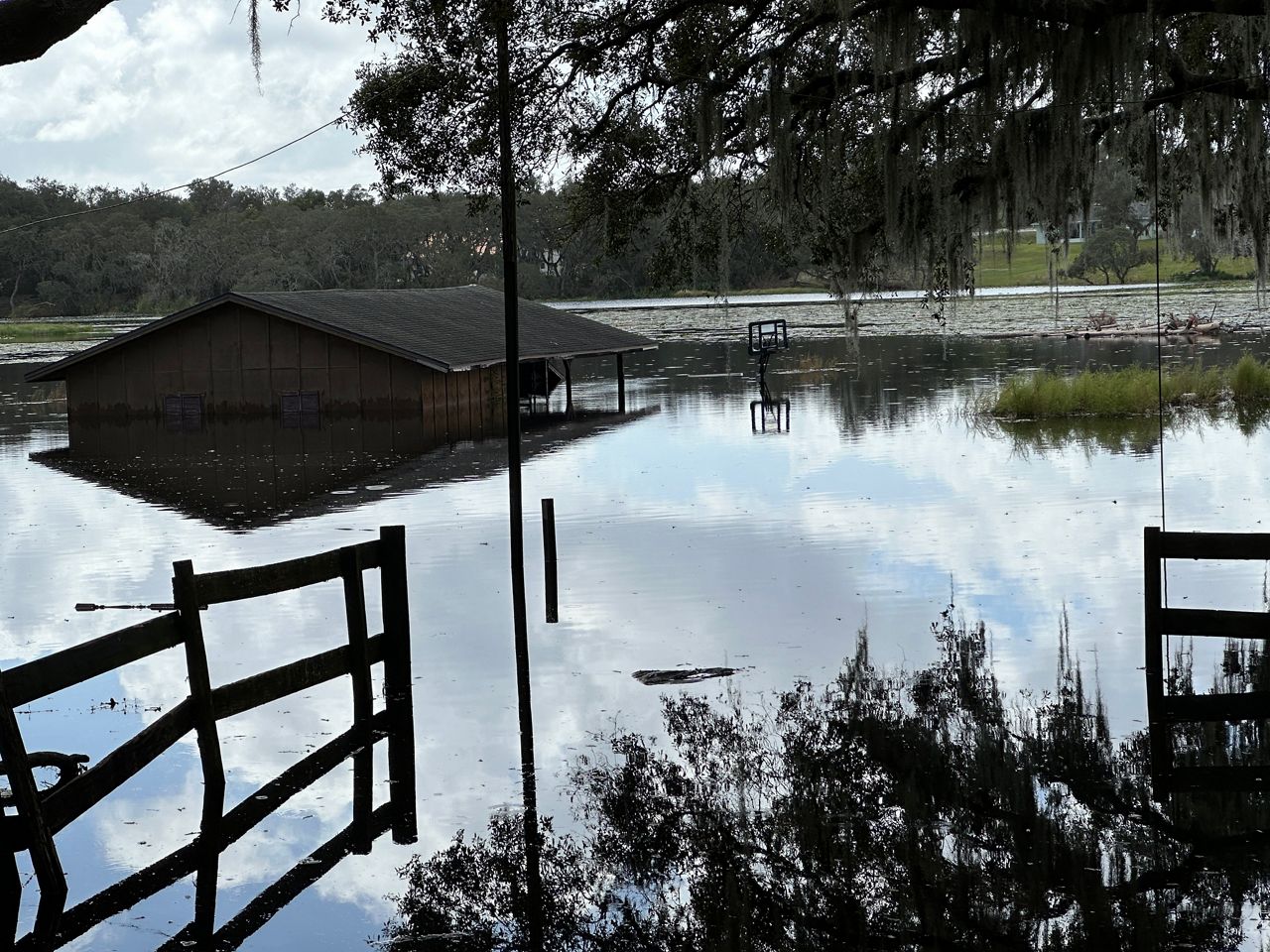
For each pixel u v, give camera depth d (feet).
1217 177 45.70
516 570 40.01
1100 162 50.47
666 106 51.34
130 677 37.68
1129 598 42.75
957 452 80.53
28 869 25.95
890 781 28.19
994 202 46.39
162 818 27.89
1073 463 73.72
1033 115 44.68
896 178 45.34
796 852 25.17
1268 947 20.77
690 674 36.09
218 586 30.55
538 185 55.06
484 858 25.36
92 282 464.65
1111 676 34.86
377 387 122.11
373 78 49.90
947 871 23.98
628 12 48.78
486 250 405.59
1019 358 158.40
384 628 36.01
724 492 68.49
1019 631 39.37
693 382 152.66
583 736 31.63
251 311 123.65
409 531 60.08
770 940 21.65
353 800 28.50
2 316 450.30
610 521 60.75
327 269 422.00
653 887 23.86
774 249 55.72
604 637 40.24
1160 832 25.54
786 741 30.83
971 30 41.78
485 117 48.83
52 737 32.55
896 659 36.73
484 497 70.28
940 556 49.88
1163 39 41.47
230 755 31.83
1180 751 29.68
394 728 33.12
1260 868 23.88
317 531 60.75
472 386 132.16
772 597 44.37
